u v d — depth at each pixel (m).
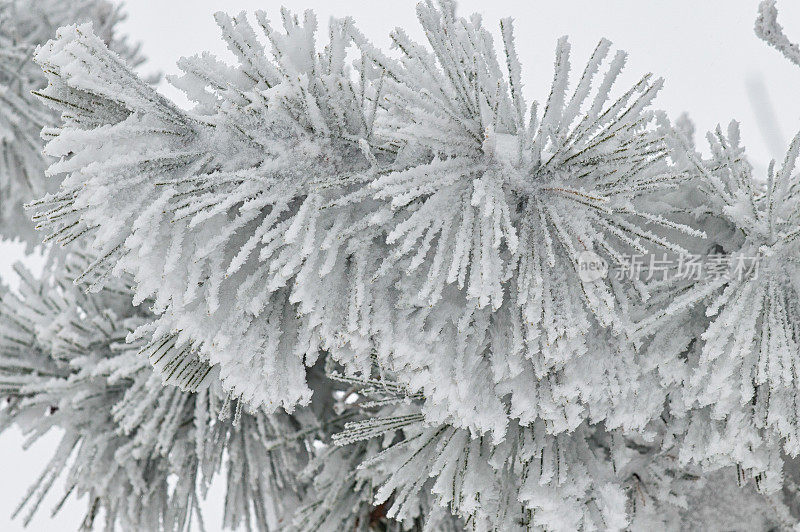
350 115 1.91
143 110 1.90
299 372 1.93
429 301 1.90
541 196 1.92
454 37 1.91
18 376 2.25
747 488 2.04
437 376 1.92
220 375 1.92
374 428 2.01
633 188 1.90
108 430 2.25
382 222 1.90
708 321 1.94
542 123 1.92
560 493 1.96
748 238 1.93
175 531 2.25
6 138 2.71
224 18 1.90
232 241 1.92
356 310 1.91
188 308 1.92
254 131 1.91
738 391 1.92
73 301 2.25
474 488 1.98
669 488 2.02
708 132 1.96
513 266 1.91
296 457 2.24
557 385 1.92
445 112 1.91
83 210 1.90
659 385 1.93
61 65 1.89
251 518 2.25
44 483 2.23
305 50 1.90
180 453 2.21
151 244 1.89
